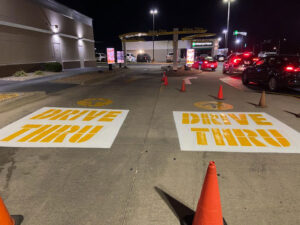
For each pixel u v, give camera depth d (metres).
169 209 2.45
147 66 31.64
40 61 17.20
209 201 2.05
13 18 14.19
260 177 3.07
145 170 3.26
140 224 2.24
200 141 4.30
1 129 4.89
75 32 22.94
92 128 5.00
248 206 2.49
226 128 5.00
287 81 9.08
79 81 12.39
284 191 2.76
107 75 15.98
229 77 16.27
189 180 3.01
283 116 5.89
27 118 5.68
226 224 2.23
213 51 49.72
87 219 2.31
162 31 20.53
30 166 3.38
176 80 14.26
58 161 3.54
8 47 13.88
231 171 3.22
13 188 2.84
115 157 3.66
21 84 11.18
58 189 2.82
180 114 6.10
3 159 3.61
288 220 2.29
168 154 3.76
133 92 9.57
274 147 4.02
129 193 2.73
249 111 6.39
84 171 3.24
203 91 9.87
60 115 5.97
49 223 2.26
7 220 2.08
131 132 4.76
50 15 18.38
